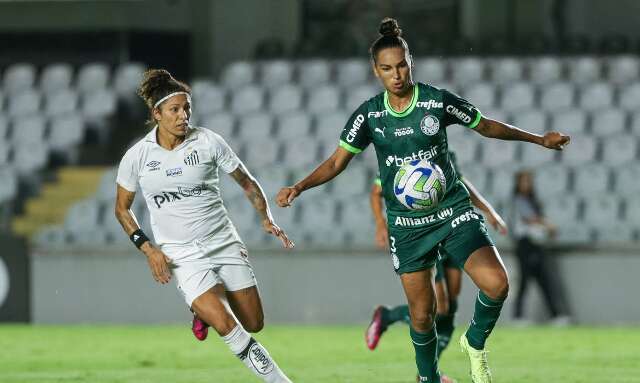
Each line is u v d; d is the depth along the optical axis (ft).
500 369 108.88
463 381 97.04
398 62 70.13
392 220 74.59
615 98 217.56
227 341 73.82
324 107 223.10
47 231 195.93
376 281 170.30
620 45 238.27
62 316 176.76
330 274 171.53
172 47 261.65
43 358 124.88
